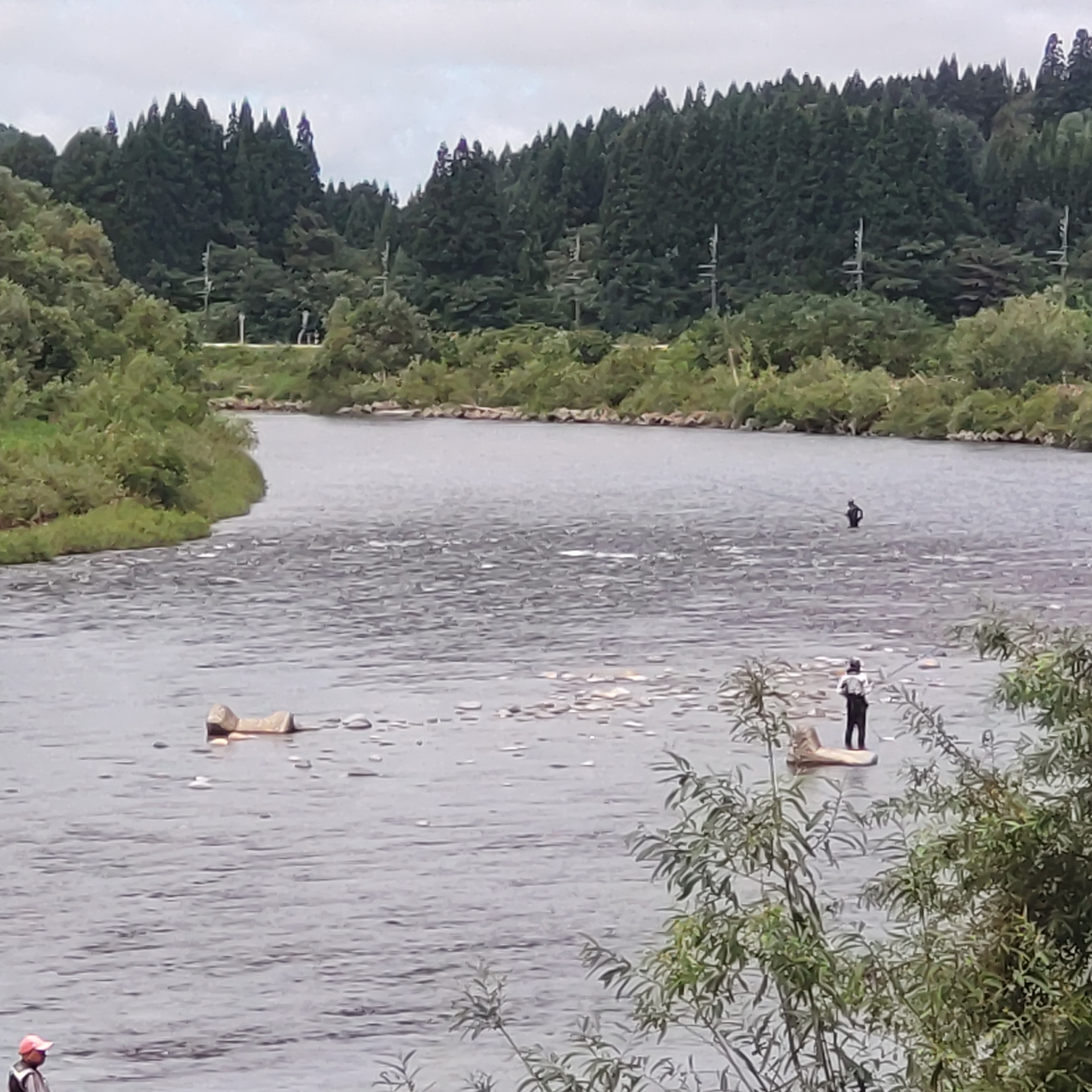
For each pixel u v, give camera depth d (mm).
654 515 83062
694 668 43781
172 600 54969
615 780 32969
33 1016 22438
